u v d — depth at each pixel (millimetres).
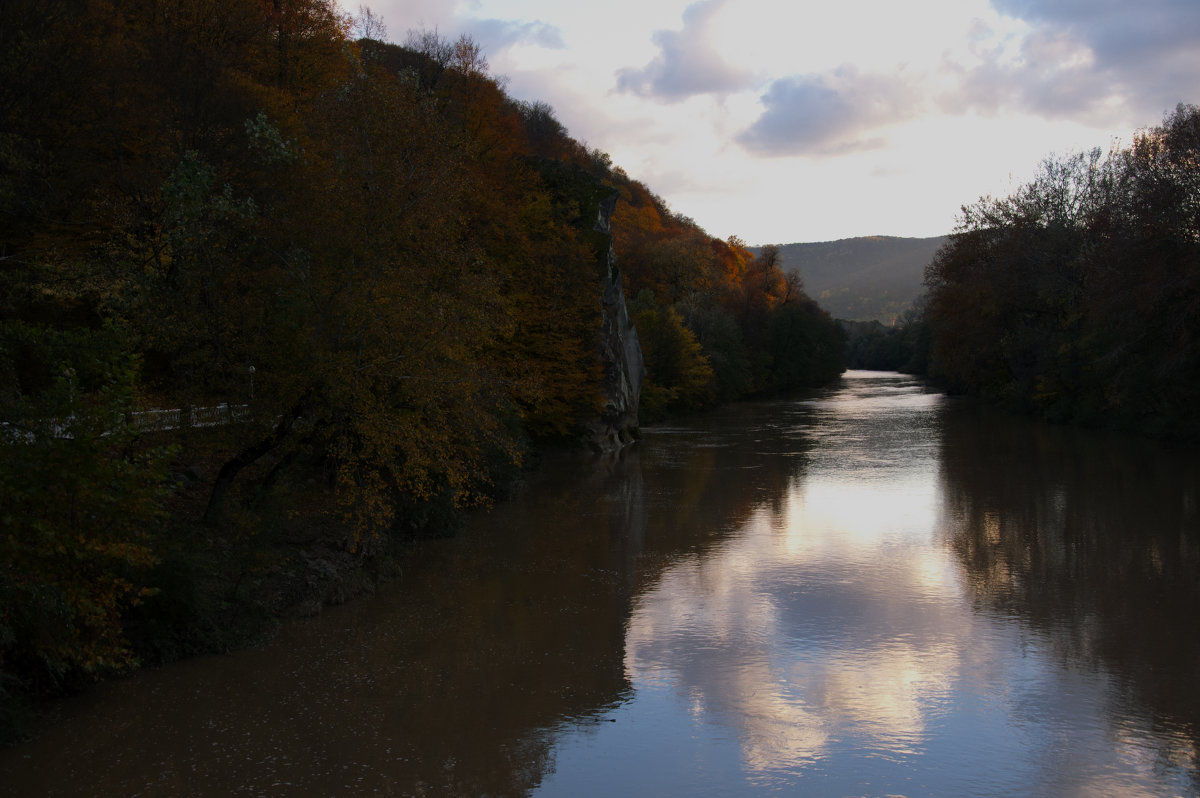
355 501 20891
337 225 18641
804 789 11680
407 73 26828
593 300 48125
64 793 11133
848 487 35656
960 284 70312
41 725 12969
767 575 22359
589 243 51438
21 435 12562
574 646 17156
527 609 19469
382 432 18438
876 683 15320
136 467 13344
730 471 40875
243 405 18156
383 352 18719
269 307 18484
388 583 21422
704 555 24453
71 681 13938
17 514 12109
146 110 24141
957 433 56531
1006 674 15625
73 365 14133
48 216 23000
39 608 12430
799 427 63344
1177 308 42219
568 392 43844
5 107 22016
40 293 20312
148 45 26938
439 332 19000
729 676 15656
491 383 21250
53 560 12406
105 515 12680
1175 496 31422
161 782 11492
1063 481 35500
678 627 18344
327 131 19797
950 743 13008
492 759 12430
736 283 119875
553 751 12727
